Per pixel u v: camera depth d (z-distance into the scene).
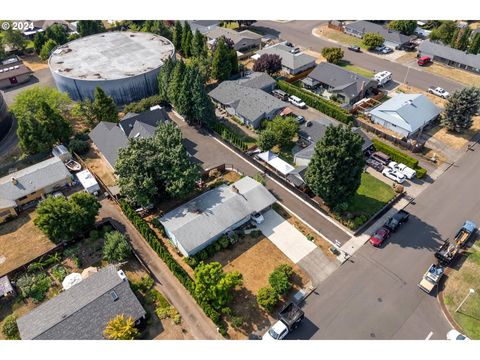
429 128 80.31
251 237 56.78
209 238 53.31
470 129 79.56
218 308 46.59
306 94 89.25
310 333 44.81
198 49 101.88
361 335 44.56
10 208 60.03
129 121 75.81
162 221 56.25
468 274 50.88
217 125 78.50
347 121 81.44
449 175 68.12
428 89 93.12
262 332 44.97
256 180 65.12
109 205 63.25
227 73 97.06
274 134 71.69
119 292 45.59
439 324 45.53
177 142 62.72
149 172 58.81
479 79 96.88
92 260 53.81
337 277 51.06
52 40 114.69
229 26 136.50
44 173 65.06
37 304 48.50
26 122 69.94
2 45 117.50
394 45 113.81
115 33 113.12
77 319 43.03
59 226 52.75
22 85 101.69
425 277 49.34
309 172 57.34
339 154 52.53
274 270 51.25
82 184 65.88
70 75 88.81
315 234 57.28
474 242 55.50
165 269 52.50
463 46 106.12
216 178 68.19
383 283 50.22
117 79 86.44
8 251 55.84
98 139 73.31
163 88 86.81
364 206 61.56
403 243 55.69
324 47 115.19
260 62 97.12
